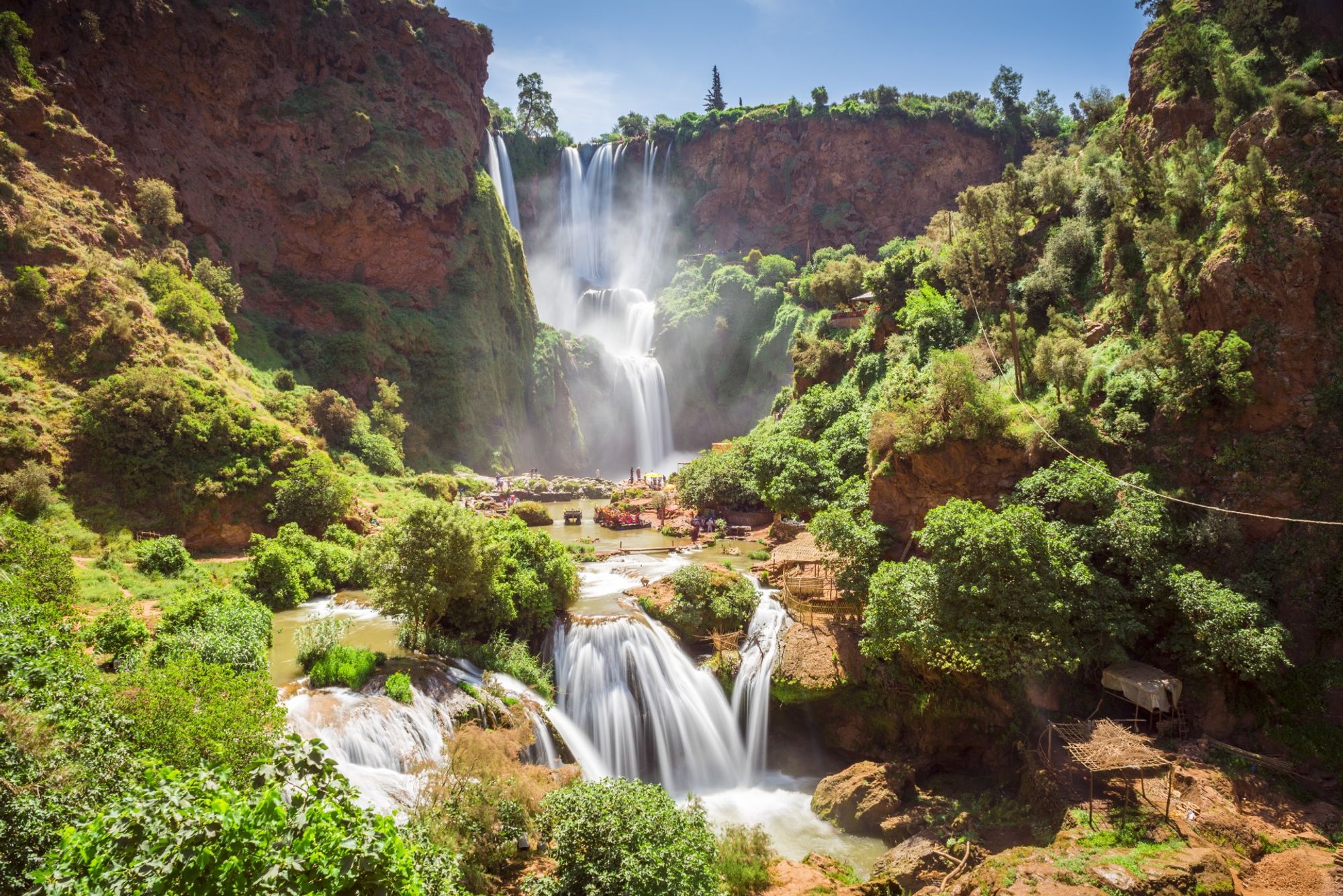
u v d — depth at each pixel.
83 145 50.28
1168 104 41.12
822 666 30.92
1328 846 22.41
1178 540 30.06
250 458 42.69
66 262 43.31
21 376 38.59
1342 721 26.03
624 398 102.38
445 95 88.12
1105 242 40.91
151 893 8.80
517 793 21.86
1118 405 33.88
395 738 24.08
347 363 68.69
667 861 17.61
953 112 116.81
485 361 82.06
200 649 24.36
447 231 83.81
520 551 33.75
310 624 32.38
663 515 54.28
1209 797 23.81
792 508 42.66
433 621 30.50
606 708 29.80
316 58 75.88
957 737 29.30
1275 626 26.88
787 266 107.56
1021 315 40.69
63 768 13.70
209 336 49.62
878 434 37.47
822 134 120.56
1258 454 30.58
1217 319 32.34
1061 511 31.23
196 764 16.66
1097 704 28.09
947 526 27.92
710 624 33.81
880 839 26.36
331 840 9.93
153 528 38.38
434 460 72.31
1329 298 30.97
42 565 26.61
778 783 30.78
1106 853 21.66
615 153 132.62
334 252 74.56
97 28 56.47
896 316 51.09
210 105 66.19
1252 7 39.12
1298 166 32.56
